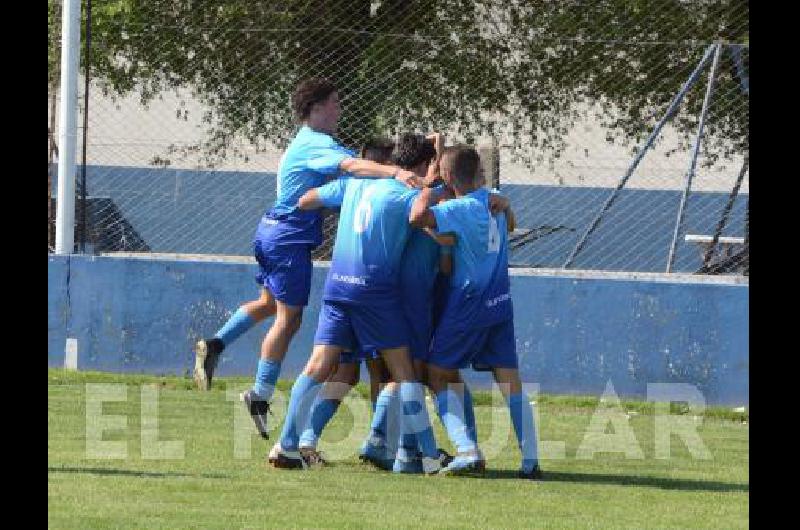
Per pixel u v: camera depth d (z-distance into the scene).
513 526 22.75
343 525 22.36
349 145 43.41
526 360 40.31
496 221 28.53
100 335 42.25
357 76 43.62
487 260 28.23
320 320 28.72
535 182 50.00
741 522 23.80
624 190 50.09
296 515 23.06
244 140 45.75
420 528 22.30
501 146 45.16
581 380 40.09
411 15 43.78
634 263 50.69
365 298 28.08
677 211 50.22
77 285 42.34
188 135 46.06
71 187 42.75
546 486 26.98
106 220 46.25
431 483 26.91
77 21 42.62
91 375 41.16
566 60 44.53
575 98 45.00
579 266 51.09
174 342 42.03
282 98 44.84
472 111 44.25
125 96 45.75
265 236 31.33
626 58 44.41
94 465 27.36
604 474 28.75
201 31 45.00
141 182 48.53
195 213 48.66
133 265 42.19
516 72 44.38
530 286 40.28
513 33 44.28
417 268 28.58
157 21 45.25
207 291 41.94
